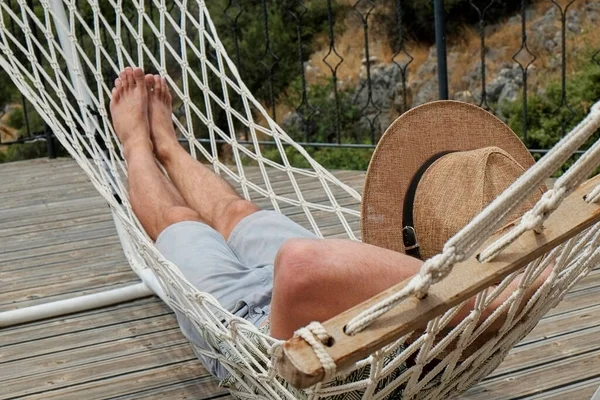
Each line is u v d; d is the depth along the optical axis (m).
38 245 2.66
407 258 1.08
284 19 6.64
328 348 0.82
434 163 1.35
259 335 1.11
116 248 2.59
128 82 2.14
